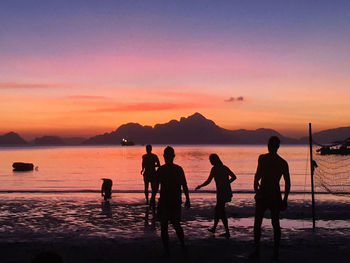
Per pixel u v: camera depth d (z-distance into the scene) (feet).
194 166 191.31
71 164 226.38
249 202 50.80
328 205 47.78
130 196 58.03
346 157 315.99
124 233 31.24
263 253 24.47
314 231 31.68
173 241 28.17
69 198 55.16
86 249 25.67
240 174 138.41
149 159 45.78
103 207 45.73
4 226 34.40
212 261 22.72
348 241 27.78
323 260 22.80
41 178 126.00
